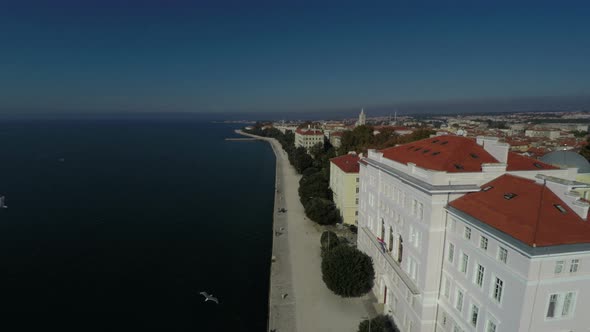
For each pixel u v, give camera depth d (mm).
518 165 49219
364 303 62312
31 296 68125
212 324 60375
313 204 103125
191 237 99000
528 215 34719
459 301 42062
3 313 62656
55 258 84625
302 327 55781
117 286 72312
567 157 55750
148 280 74938
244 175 192125
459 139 56094
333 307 61219
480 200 41125
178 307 65188
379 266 62969
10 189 148750
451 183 44719
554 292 31812
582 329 33250
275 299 63656
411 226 49875
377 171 64750
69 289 70938
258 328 59281
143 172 196125
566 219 33812
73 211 120938
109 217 115500
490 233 35406
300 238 93250
